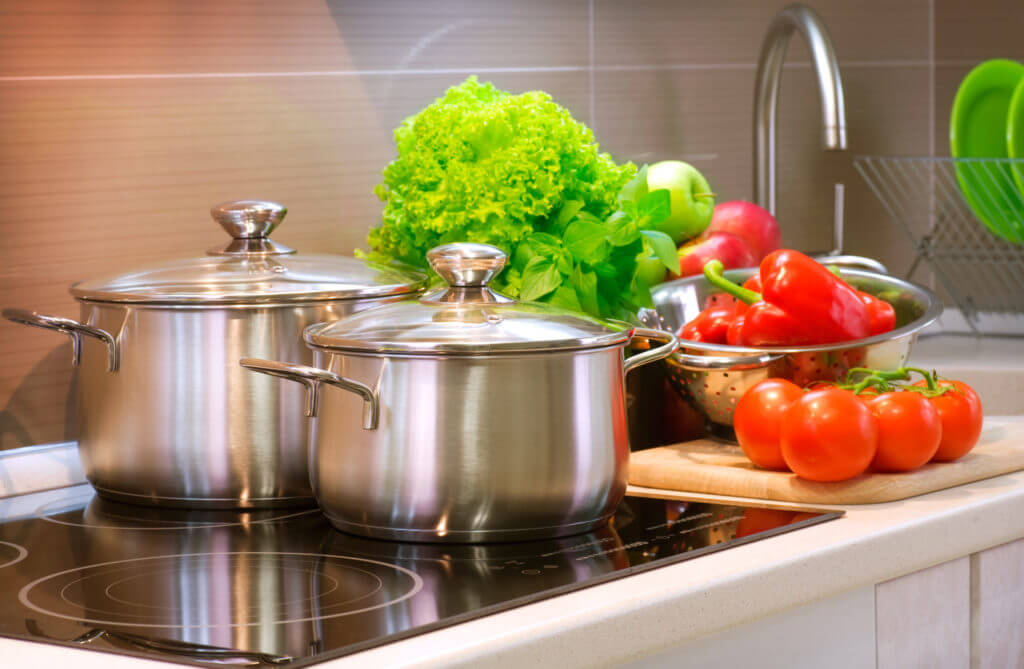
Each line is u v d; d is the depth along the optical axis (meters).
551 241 1.17
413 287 1.11
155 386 1.05
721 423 1.23
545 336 0.90
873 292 1.41
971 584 1.02
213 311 1.04
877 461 1.03
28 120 1.17
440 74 1.49
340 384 0.91
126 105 1.23
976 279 2.08
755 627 0.85
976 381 1.67
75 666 0.67
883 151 2.03
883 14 2.00
